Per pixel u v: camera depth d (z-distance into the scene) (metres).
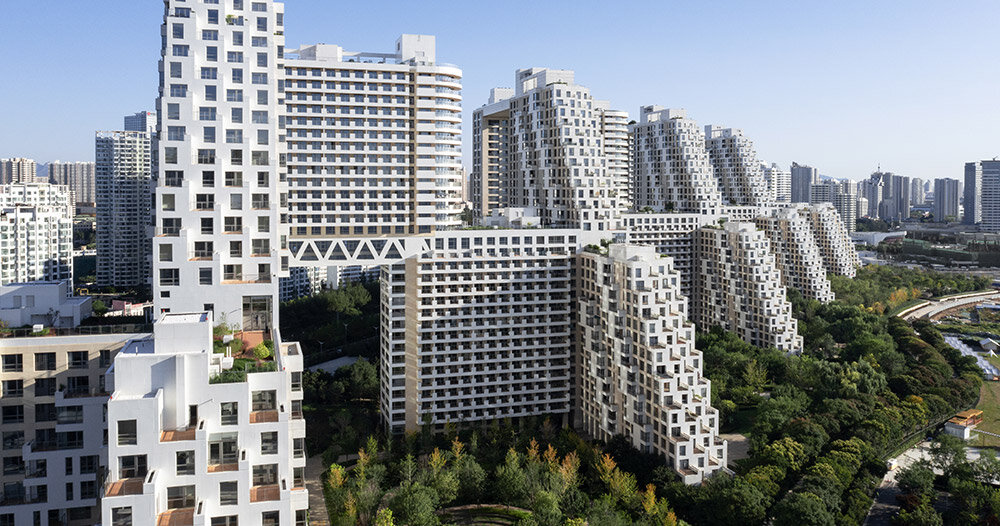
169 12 146.12
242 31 146.50
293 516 92.62
